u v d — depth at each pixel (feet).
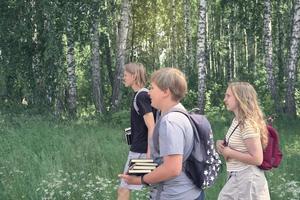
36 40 60.18
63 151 32.50
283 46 97.40
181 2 112.88
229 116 62.34
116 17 88.17
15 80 62.49
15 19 60.08
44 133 40.16
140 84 19.11
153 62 117.08
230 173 15.65
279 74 93.66
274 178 26.02
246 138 14.94
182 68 115.34
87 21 59.31
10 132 39.09
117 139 40.60
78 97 92.68
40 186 23.48
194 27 120.67
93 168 28.17
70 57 61.36
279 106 67.82
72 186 23.41
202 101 66.08
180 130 11.60
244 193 15.29
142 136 19.13
